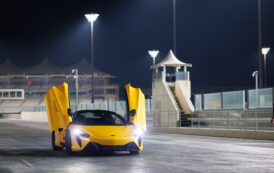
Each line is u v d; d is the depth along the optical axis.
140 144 12.84
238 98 26.94
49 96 14.44
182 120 33.12
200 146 16.83
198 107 31.69
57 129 14.12
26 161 11.36
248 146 16.91
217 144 17.97
